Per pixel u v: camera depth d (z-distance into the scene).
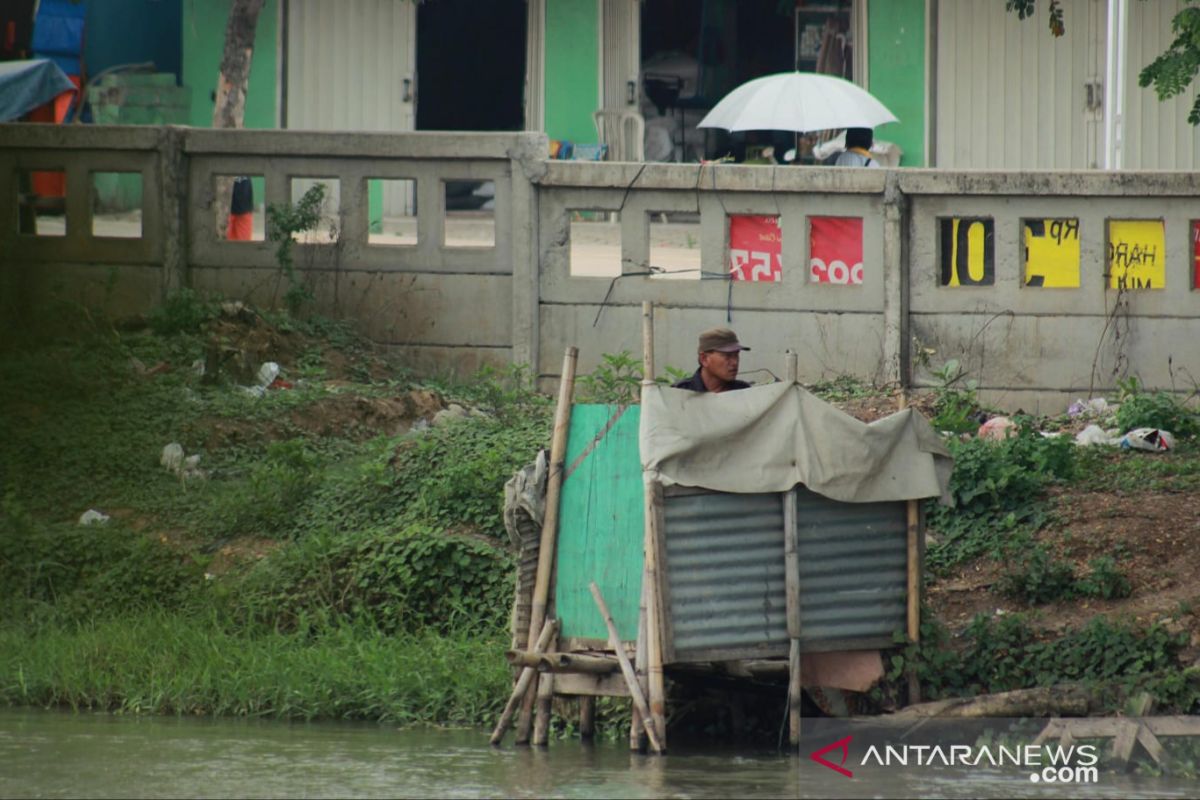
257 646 38.88
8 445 47.56
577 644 32.69
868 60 94.56
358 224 55.78
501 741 33.69
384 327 55.69
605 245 83.81
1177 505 40.94
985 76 93.44
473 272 54.94
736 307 53.56
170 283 56.03
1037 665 34.78
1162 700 33.41
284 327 54.50
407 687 36.69
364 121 95.06
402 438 47.38
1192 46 53.03
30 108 82.06
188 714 36.75
